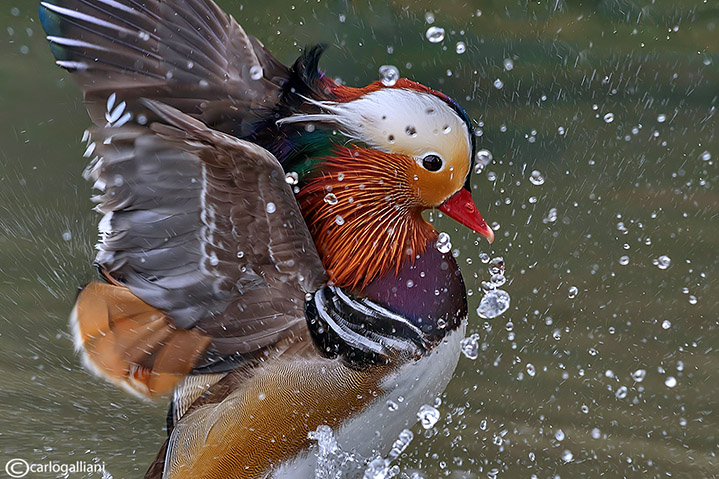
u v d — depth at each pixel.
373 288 4.20
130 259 4.17
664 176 5.14
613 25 6.88
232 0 5.95
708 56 6.56
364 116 4.19
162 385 4.20
